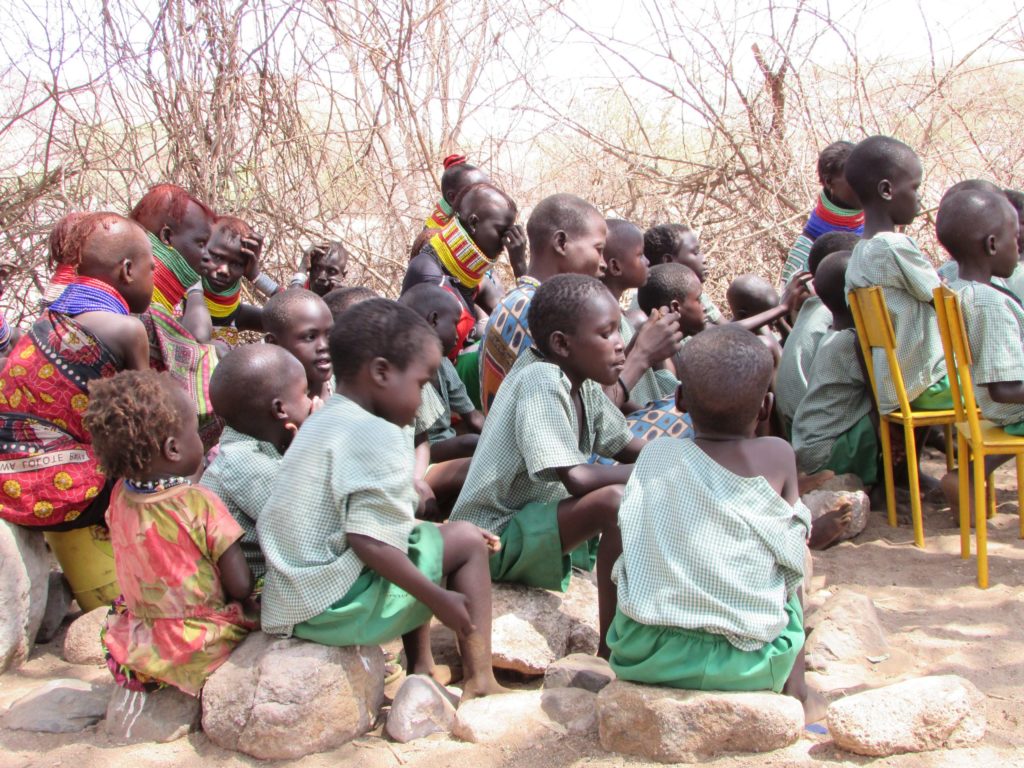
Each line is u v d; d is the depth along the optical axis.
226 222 4.40
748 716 2.51
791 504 2.71
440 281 4.88
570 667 2.92
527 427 3.11
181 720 2.72
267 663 2.63
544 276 3.96
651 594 2.60
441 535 2.83
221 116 6.11
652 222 7.39
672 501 2.64
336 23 6.40
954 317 3.68
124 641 2.75
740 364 2.63
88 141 6.09
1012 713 2.76
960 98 7.36
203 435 3.80
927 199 7.25
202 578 2.72
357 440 2.66
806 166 7.21
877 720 2.50
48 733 2.77
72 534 3.42
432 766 2.55
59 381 3.26
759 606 2.58
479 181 5.32
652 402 4.02
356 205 6.74
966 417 3.94
